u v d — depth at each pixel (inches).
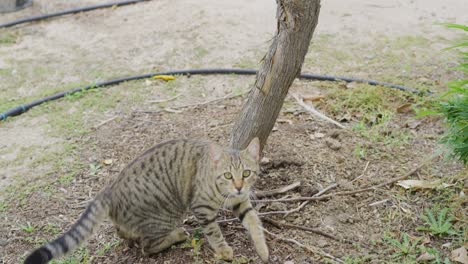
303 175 76.0
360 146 80.2
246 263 65.4
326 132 83.4
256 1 121.1
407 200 72.2
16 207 74.0
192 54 104.3
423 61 98.6
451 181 74.0
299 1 66.0
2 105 92.6
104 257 67.2
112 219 65.6
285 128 84.4
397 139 81.6
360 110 87.1
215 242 65.7
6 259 67.6
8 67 103.3
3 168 80.4
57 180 77.7
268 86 70.9
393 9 114.8
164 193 65.1
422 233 68.1
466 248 65.9
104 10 122.5
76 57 105.8
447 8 114.0
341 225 69.4
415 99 88.4
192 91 94.5
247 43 106.5
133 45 108.4
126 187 64.6
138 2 124.6
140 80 97.9
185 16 116.6
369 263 65.0
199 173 65.0
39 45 110.1
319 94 91.3
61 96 94.0
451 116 69.1
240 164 64.0
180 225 69.9
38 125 88.4
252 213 66.6
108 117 89.1
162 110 90.1
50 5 125.4
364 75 95.9
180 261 66.1
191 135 84.0
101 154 81.7
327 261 65.1
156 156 66.1
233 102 91.1
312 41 105.4
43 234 70.2
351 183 74.4
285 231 69.1
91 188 76.4
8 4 122.6
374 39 105.5
